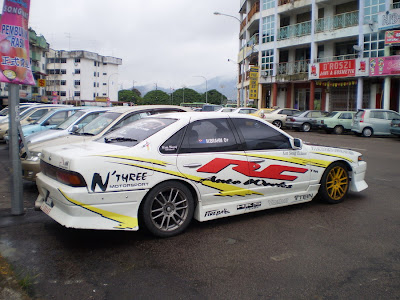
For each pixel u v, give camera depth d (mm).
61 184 3744
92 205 3602
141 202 3939
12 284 2904
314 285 3029
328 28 28125
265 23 33531
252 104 39688
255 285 3029
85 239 4078
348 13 26828
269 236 4180
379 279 3141
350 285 3031
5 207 5359
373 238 4113
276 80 32500
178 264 3436
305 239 4086
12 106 4773
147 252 3719
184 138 4219
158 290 2941
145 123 4633
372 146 14742
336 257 3592
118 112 7180
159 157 3963
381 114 19656
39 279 3113
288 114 25766
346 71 26125
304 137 19203
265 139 4844
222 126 4562
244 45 41344
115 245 3906
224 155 4379
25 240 4027
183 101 121250
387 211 5207
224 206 4430
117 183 3705
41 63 68312
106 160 3660
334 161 5496
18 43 4629
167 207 4094
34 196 6082
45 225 4543
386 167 9219
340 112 21734
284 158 4902
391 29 23922
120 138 4352
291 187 5016
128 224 3775
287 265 3410
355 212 5152
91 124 7188
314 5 28984
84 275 3197
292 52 32938
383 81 25078
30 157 6227
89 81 85750
